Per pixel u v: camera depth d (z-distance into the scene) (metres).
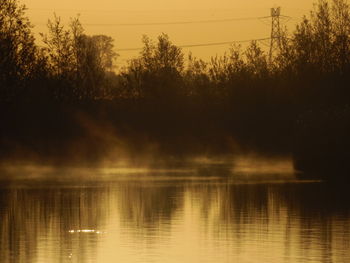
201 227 54.16
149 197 72.19
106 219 58.16
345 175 97.12
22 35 125.56
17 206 65.75
